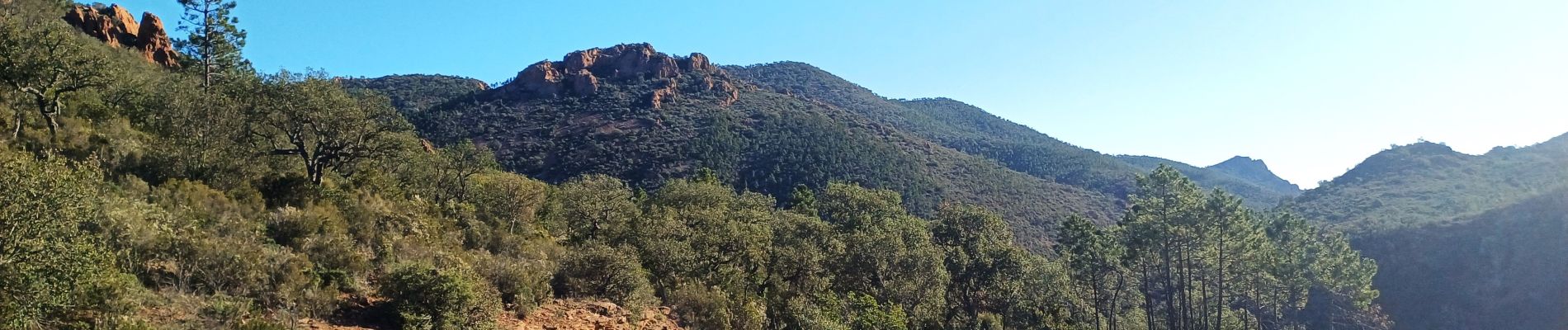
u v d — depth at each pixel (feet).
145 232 38.47
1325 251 145.89
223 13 114.52
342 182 76.59
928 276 116.78
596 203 115.75
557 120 379.76
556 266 63.31
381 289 44.75
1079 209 329.52
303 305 39.11
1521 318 221.66
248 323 33.99
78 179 31.32
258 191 60.59
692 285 72.13
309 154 79.15
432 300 42.34
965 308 135.03
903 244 116.98
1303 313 194.80
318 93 72.74
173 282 36.42
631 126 359.66
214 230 45.98
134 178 52.16
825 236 115.14
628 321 57.06
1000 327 130.41
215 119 69.15
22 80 60.34
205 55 112.57
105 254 31.58
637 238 90.02
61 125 62.64
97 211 34.83
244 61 120.78
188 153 62.49
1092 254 139.03
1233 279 129.59
